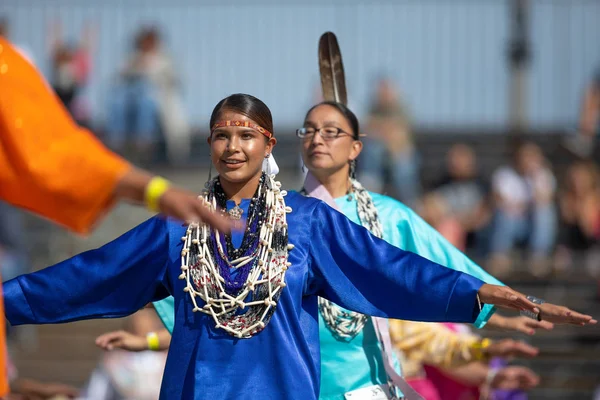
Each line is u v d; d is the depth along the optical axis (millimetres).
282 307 8594
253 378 8398
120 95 29766
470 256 25141
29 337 22641
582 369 21672
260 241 8656
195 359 8445
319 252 8891
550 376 21500
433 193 26016
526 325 10945
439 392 14500
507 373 13547
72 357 22328
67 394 12781
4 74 6312
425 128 33781
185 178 29359
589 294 23781
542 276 24203
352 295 8867
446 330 12555
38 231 27172
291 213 8969
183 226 8859
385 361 10609
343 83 11906
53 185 6203
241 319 8500
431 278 8656
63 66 29438
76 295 8820
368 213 11117
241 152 8672
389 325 11773
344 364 10438
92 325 23078
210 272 8570
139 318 15062
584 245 25375
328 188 11359
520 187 25438
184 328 8578
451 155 26812
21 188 6270
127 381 16969
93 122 31266
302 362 8547
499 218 25109
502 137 32219
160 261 8836
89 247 26484
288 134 32375
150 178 6188
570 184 25953
